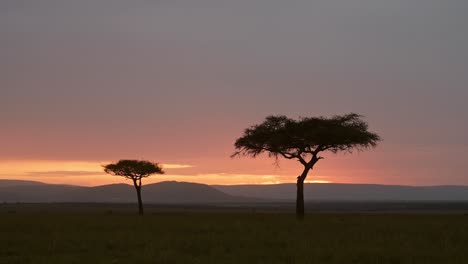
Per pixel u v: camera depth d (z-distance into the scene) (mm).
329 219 58281
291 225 46656
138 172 95438
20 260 26469
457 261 25938
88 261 26125
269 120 73250
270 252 28766
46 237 36688
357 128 72438
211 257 27188
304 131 71000
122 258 27188
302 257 27078
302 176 70188
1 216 69125
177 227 45031
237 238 35094
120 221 54531
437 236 36188
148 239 34594
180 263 25344
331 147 72250
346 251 28578
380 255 27391
